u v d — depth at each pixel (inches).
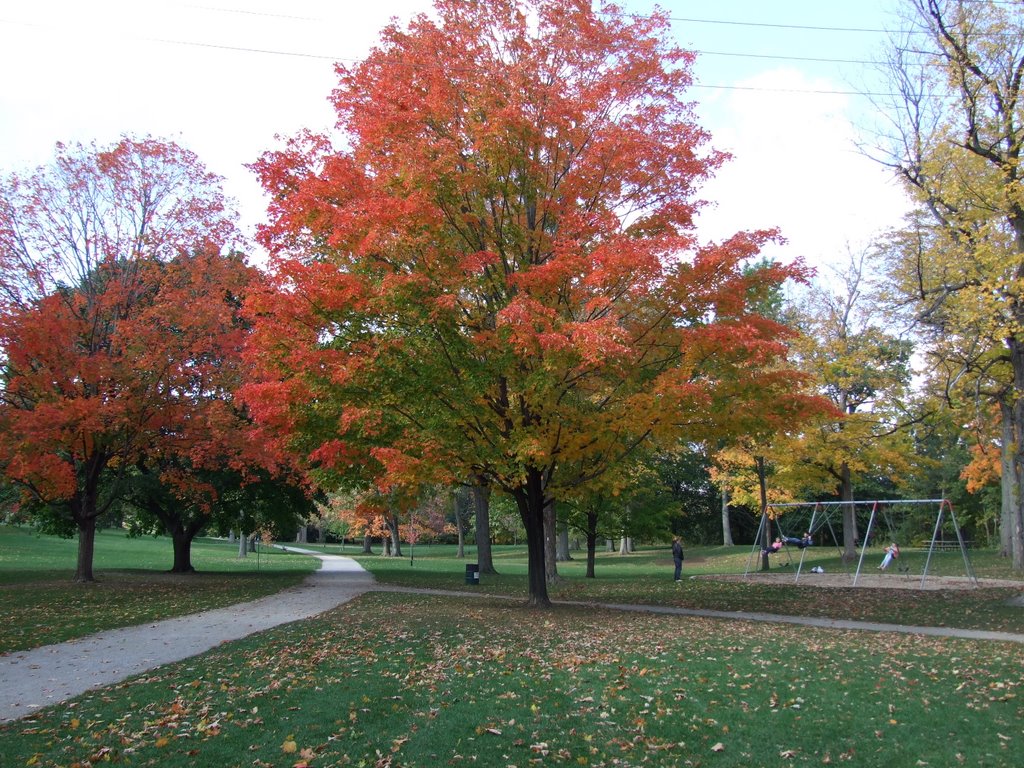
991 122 596.4
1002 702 298.2
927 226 689.0
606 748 243.1
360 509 674.2
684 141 571.5
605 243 528.7
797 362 1109.7
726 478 1434.5
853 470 1174.3
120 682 337.1
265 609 655.1
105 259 866.1
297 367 510.6
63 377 773.9
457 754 233.6
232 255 916.6
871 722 270.4
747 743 248.2
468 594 840.3
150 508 1156.5
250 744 239.5
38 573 1059.3
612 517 1328.7
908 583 898.7
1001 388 728.3
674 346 546.9
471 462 552.7
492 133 504.7
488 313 560.4
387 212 475.8
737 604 711.1
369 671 353.1
